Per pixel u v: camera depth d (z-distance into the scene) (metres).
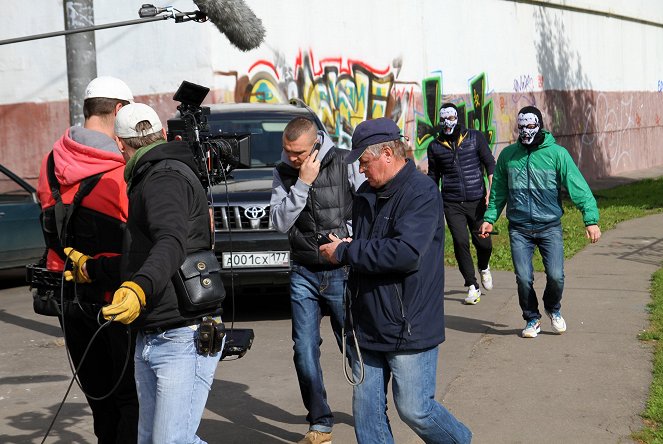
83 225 4.13
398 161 4.01
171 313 3.60
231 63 13.10
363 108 15.94
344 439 5.31
